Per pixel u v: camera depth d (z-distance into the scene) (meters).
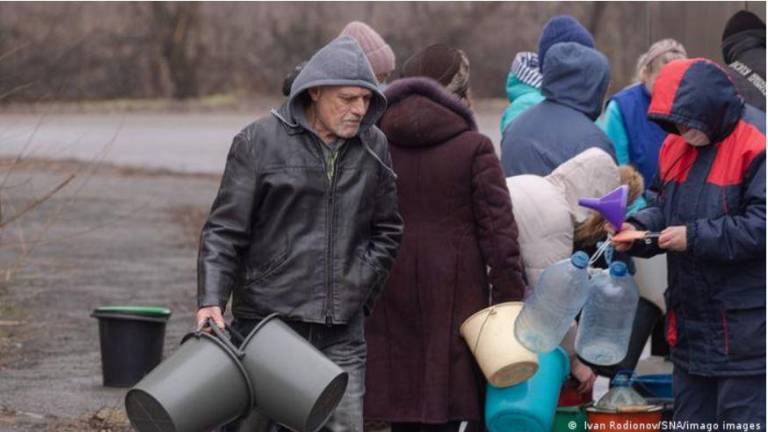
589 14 61.44
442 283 11.55
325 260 10.17
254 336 9.70
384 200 10.51
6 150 21.92
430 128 11.51
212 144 54.69
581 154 12.12
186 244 28.38
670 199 10.73
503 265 11.41
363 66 10.09
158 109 72.62
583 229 12.00
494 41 69.00
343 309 10.20
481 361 11.31
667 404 12.13
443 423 11.50
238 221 10.16
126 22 76.25
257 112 72.94
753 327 10.39
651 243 10.66
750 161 10.27
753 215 10.18
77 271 24.11
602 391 14.98
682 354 10.76
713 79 10.32
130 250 27.17
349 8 77.62
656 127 15.02
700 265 10.48
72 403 14.71
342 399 10.28
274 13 79.56
